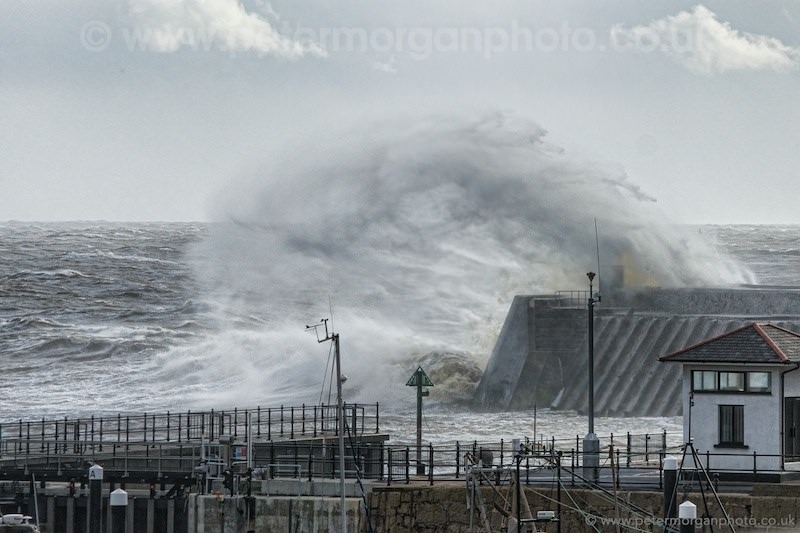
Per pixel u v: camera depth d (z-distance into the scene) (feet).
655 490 570.05
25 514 601.21
